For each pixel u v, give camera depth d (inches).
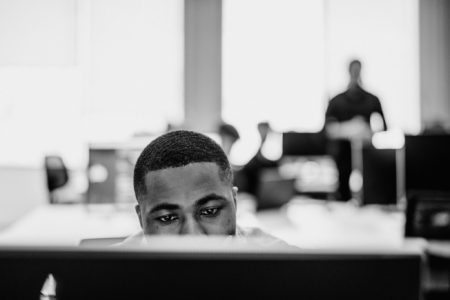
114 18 263.1
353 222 112.8
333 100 199.2
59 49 251.1
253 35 278.5
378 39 278.5
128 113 263.7
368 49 278.4
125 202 130.0
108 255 17.7
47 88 251.0
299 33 276.7
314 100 276.1
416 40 283.7
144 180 33.6
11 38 248.7
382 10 278.1
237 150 245.6
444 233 95.4
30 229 105.9
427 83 285.3
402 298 17.8
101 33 262.2
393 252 18.0
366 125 189.8
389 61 279.3
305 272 17.8
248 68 278.8
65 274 17.6
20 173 245.9
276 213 125.6
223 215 33.4
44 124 250.1
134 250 17.7
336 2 277.0
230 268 17.7
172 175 32.5
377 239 93.6
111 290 17.6
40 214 126.3
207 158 33.2
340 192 145.6
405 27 281.1
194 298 17.7
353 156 145.3
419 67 284.7
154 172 32.9
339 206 136.1
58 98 251.6
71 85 252.4
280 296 17.8
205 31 281.1
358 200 137.6
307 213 126.1
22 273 17.6
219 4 280.8
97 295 17.7
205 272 17.7
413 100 283.9
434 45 287.0
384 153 129.3
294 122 275.6
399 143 207.6
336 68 277.4
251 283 17.7
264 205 125.3
